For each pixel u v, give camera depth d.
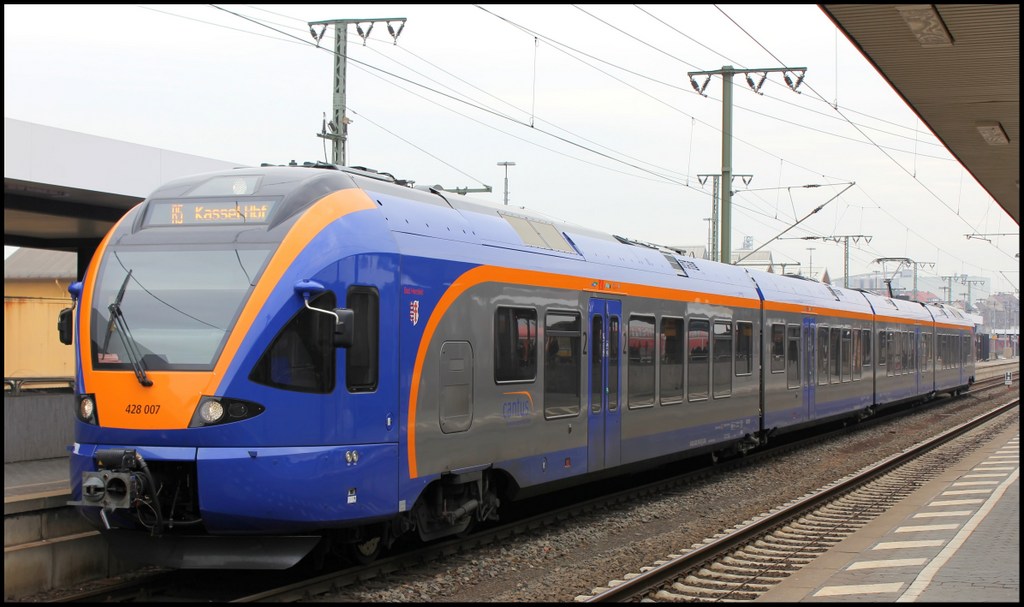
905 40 9.88
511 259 11.09
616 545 11.53
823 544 11.25
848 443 22.94
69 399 14.65
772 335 19.38
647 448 14.19
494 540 11.26
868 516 13.09
